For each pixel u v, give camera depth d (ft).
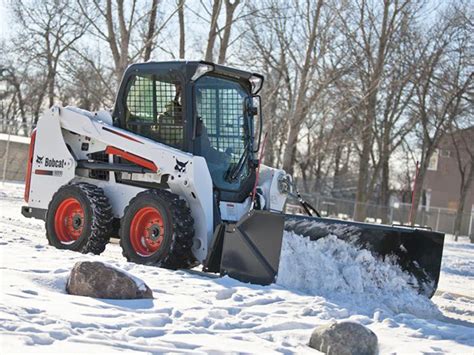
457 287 40.91
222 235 29.25
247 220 27.50
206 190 30.81
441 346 19.60
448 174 194.39
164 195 30.55
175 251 29.94
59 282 22.06
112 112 34.45
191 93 31.86
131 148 32.63
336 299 26.27
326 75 72.79
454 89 112.06
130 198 33.14
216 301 22.75
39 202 35.88
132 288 21.34
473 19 108.99
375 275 27.61
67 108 35.27
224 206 32.22
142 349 15.35
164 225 30.17
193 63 31.91
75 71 77.92
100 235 32.96
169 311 20.08
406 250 28.25
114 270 21.43
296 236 27.04
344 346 17.58
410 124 131.64
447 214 142.72
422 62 105.60
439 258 28.63
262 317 20.92
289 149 71.77
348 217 111.65
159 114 32.76
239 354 15.93
